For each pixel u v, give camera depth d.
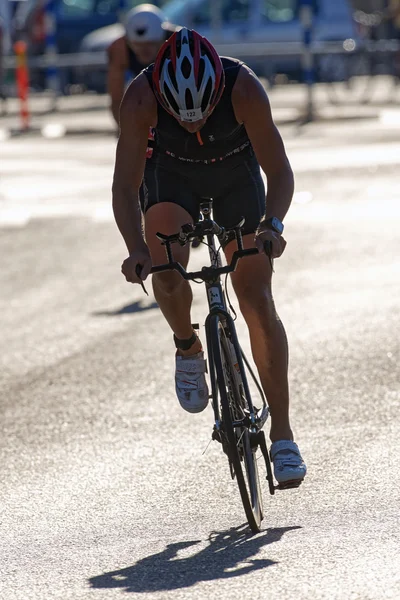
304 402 16.05
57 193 35.72
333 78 65.31
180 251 12.56
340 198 32.44
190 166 12.71
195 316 20.86
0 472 14.10
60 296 23.77
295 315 20.69
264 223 11.48
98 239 29.42
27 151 45.66
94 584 10.45
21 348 19.94
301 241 27.23
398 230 27.86
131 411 16.22
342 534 11.25
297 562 10.55
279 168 12.23
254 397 16.34
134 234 11.90
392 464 13.32
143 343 19.80
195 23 67.88
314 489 12.75
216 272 11.42
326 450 14.03
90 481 13.58
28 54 71.38
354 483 12.80
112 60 24.39
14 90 71.44
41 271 26.17
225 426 11.20
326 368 17.50
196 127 11.74
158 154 12.93
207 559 10.86
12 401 17.05
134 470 13.84
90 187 36.59
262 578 10.22
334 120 50.78
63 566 11.01
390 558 10.48
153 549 11.29
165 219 12.71
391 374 17.00
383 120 50.22
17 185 37.41
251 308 12.25
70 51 71.44
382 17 74.62
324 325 19.88
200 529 11.78
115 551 11.33
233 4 67.81
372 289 22.23
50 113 60.84
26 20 71.75
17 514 12.65
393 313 20.33
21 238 29.84
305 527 11.57
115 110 24.59
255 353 12.35
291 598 9.70
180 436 15.03
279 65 67.06
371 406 15.65
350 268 24.27
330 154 40.31
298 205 31.80
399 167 36.81
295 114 53.03
